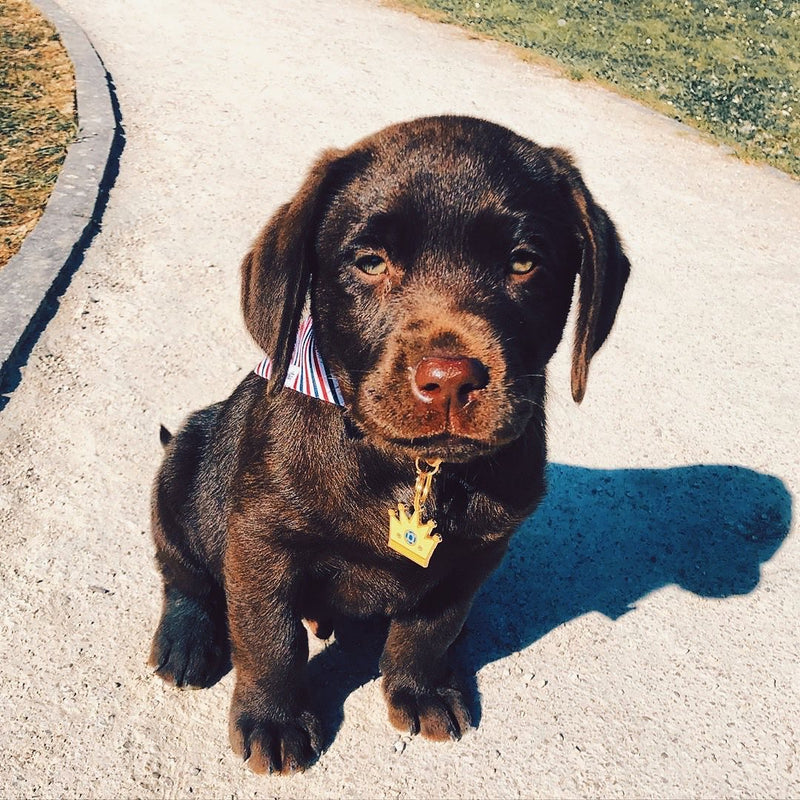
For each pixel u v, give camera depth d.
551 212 0.33
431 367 0.28
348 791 0.36
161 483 0.41
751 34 1.71
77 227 0.72
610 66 1.41
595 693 0.41
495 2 1.70
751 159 1.11
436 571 0.35
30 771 0.36
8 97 0.97
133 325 0.63
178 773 0.36
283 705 0.37
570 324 0.71
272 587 0.35
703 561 0.49
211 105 1.05
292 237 0.32
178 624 0.40
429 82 1.25
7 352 0.57
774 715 0.41
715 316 0.76
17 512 0.47
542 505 0.52
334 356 0.33
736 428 0.62
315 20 1.46
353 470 0.33
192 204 0.81
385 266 0.31
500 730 0.39
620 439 0.59
